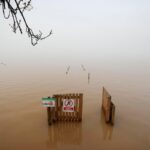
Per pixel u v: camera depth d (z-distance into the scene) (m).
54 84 16.53
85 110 10.65
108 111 8.83
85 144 7.23
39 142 7.34
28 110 10.63
